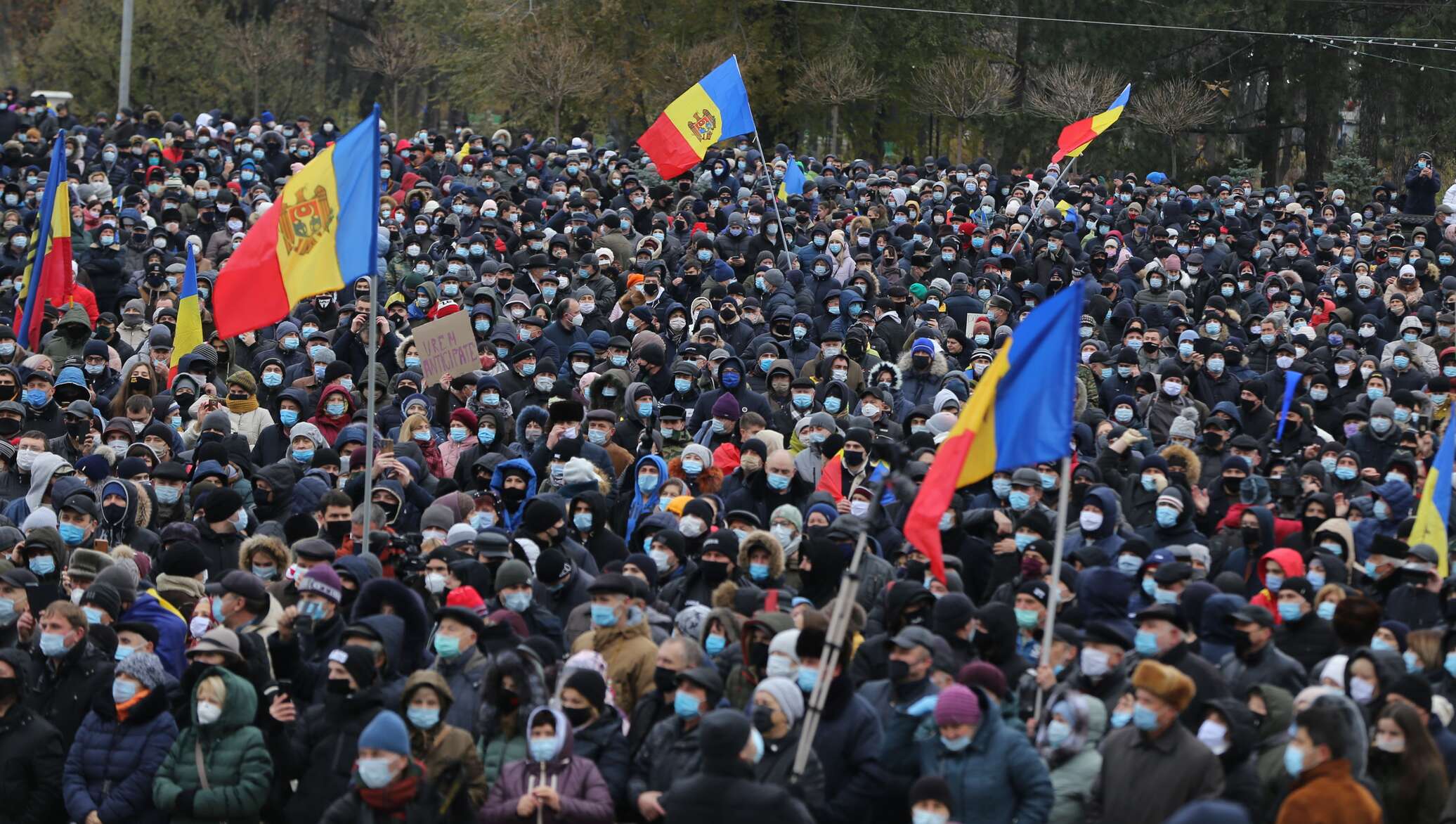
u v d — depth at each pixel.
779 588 40.16
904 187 126.81
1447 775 30.95
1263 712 31.83
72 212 95.31
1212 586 38.56
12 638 37.91
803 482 52.19
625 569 40.53
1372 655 32.34
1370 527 49.50
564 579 40.84
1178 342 79.38
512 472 50.75
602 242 96.69
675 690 32.62
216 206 102.06
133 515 48.06
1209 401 73.38
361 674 32.56
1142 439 61.81
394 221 100.94
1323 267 107.19
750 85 181.88
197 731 33.06
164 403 62.72
